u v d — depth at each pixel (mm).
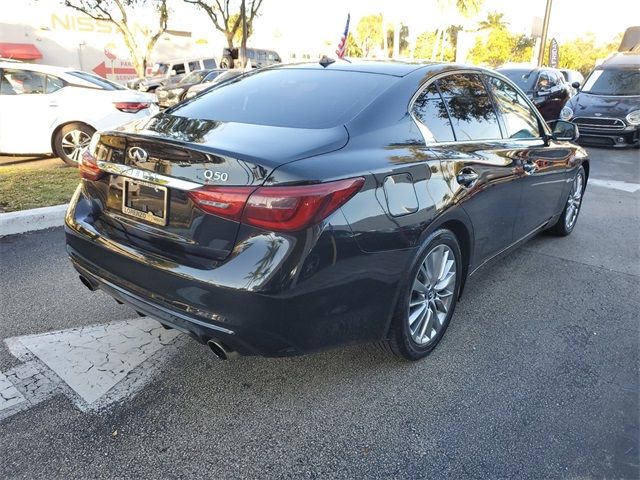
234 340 2311
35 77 8016
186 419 2609
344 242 2369
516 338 3469
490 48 52406
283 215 2211
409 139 2906
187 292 2365
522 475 2332
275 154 2348
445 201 2945
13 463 2303
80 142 8188
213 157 2324
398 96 3006
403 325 2883
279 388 2871
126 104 8406
